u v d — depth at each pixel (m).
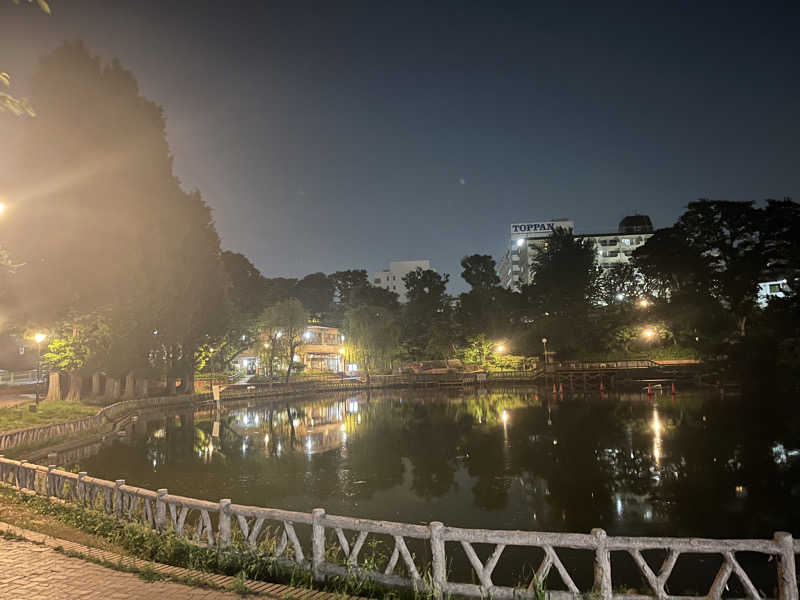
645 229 124.06
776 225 64.31
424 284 113.62
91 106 36.91
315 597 6.80
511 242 138.50
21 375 63.62
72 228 34.72
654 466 24.08
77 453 28.27
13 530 9.45
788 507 17.70
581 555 14.26
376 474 24.12
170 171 45.44
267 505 19.38
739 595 11.58
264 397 64.50
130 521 10.02
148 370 51.16
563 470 24.00
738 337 60.94
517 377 77.69
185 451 29.67
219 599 6.64
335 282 131.12
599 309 82.88
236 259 80.88
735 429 32.09
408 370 85.19
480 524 17.12
